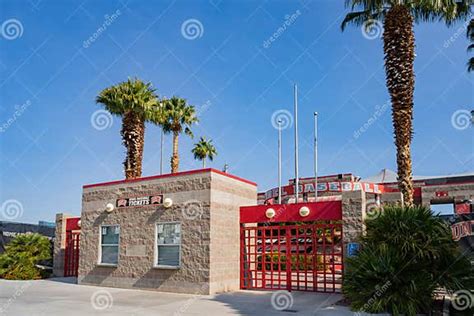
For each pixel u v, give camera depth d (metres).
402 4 15.88
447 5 15.71
